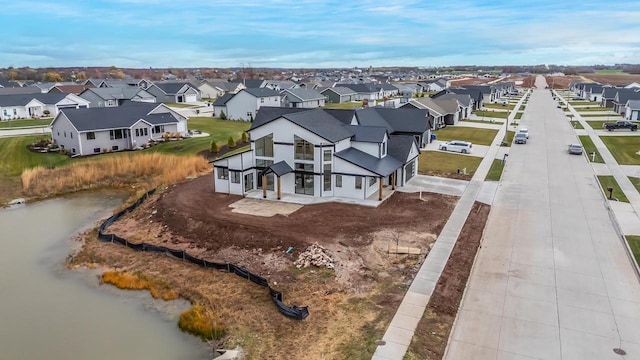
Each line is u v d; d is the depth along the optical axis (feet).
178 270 81.41
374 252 82.74
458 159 162.50
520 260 79.51
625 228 92.68
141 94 331.77
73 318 68.13
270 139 117.19
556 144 191.21
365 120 150.00
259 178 122.11
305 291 71.15
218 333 61.98
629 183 128.06
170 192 123.95
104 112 185.16
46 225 110.32
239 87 446.60
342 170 112.37
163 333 63.67
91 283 79.46
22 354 59.52
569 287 69.92
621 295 67.46
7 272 84.48
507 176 137.59
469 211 104.58
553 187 125.08
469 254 81.76
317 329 60.85
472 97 333.83
